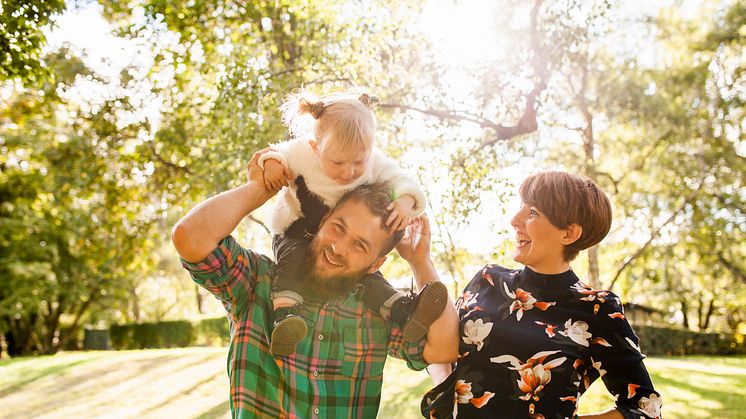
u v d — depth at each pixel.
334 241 2.09
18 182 19.70
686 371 11.12
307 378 2.07
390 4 9.20
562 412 2.05
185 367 10.79
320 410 2.07
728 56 17.22
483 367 2.14
